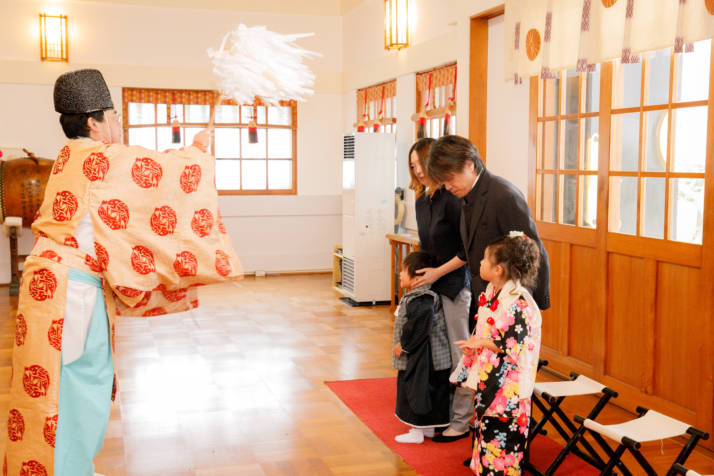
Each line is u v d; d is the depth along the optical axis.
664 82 3.38
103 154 1.96
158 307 2.17
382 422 3.44
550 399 2.65
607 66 3.73
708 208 3.03
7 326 5.63
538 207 4.42
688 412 3.18
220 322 5.86
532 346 2.47
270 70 1.87
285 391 3.96
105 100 2.09
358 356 4.74
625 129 3.64
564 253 4.15
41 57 7.68
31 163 7.08
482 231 2.79
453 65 5.66
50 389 1.96
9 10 7.62
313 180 8.74
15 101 7.70
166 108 8.13
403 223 6.65
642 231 3.53
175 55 8.12
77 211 1.96
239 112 8.39
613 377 3.73
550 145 4.29
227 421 3.46
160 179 1.97
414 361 3.11
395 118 6.92
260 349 4.94
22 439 1.99
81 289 1.98
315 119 8.66
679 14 2.87
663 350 3.37
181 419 3.49
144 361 4.62
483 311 2.57
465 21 4.93
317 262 8.83
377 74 7.28
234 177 8.48
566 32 3.64
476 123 4.96
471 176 2.79
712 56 3.00
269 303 6.73
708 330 3.04
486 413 2.49
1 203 6.92
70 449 2.00
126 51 7.99
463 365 2.68
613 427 2.40
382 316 6.09
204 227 2.01
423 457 3.00
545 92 4.32
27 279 2.00
